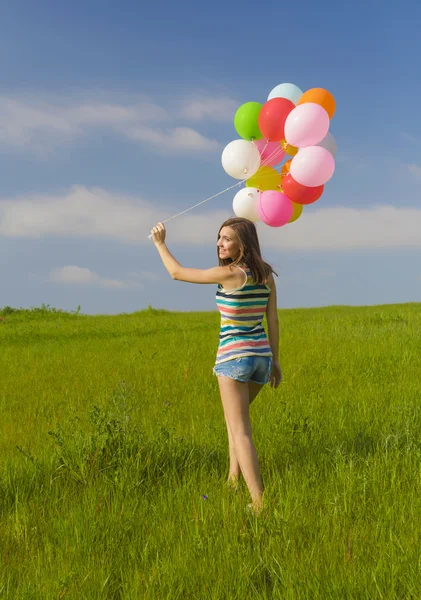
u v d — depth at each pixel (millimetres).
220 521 3488
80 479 4359
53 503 3967
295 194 5641
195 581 2828
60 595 2736
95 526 3439
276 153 6070
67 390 8281
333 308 26594
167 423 6016
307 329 14133
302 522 3383
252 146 5875
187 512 3662
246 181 6027
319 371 8938
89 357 11656
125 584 2840
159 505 3828
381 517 3439
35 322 21906
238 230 4035
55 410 7285
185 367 9609
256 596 2729
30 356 12203
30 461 4785
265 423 5859
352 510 3564
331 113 5914
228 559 2984
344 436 5266
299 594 2643
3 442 5688
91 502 3846
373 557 2947
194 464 4680
